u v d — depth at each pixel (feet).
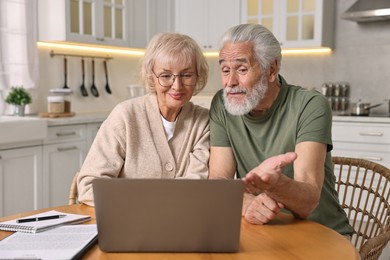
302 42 13.80
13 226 4.17
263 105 5.44
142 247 3.64
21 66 11.99
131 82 16.17
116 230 3.59
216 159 5.74
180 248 3.65
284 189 4.28
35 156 10.74
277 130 5.45
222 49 5.29
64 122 11.40
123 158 5.60
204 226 3.60
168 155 5.66
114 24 13.85
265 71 5.22
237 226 3.62
